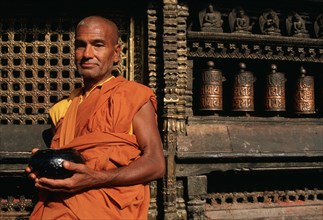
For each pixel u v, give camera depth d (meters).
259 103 2.76
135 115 1.49
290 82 2.80
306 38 2.65
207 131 2.46
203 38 2.48
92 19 1.55
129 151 1.42
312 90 2.71
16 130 2.36
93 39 1.52
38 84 2.57
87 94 1.60
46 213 1.34
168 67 2.36
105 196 1.33
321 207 2.67
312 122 2.73
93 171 1.29
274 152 2.47
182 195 2.38
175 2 2.39
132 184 1.38
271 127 2.62
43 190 1.42
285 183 2.67
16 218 2.29
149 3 2.44
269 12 2.67
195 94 2.66
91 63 1.53
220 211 2.50
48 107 2.45
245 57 2.59
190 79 2.53
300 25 2.70
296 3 2.69
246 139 2.50
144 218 1.41
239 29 2.58
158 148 1.49
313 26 2.77
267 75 2.64
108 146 1.39
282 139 2.56
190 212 2.33
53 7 2.47
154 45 2.43
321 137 2.65
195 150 2.35
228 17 2.61
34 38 2.47
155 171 1.42
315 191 2.72
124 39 2.54
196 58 2.57
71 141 1.43
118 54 1.70
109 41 1.56
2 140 2.30
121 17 2.54
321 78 2.84
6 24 2.48
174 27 2.39
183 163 2.34
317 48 2.69
